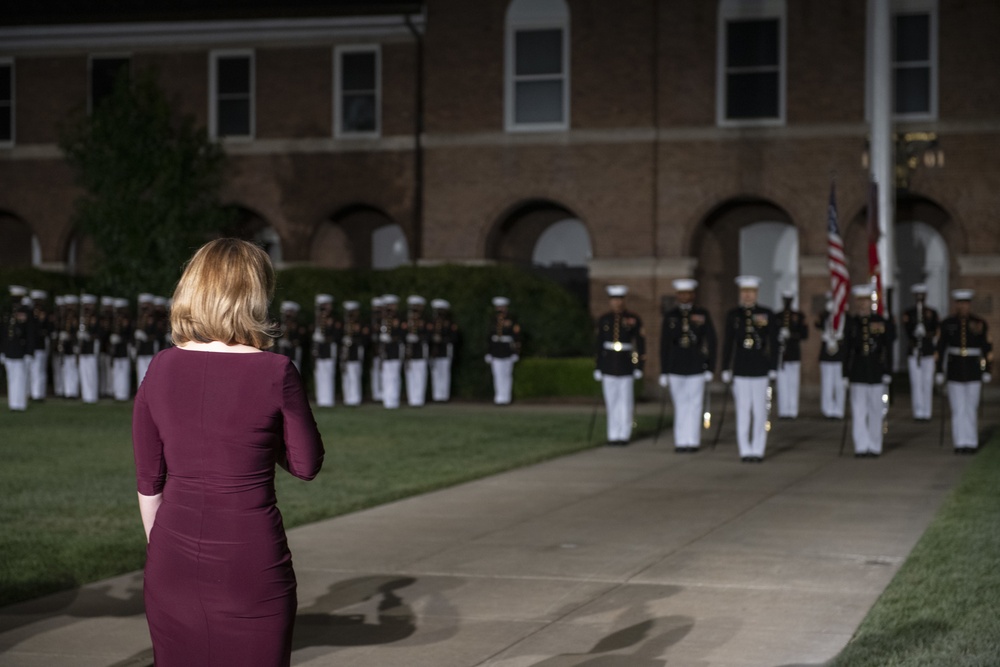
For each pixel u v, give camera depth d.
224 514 3.97
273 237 33.19
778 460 15.97
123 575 8.81
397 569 8.97
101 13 31.66
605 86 29.72
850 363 16.27
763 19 29.09
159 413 4.04
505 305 25.91
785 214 30.81
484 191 30.34
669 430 20.17
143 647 6.80
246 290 4.11
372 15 30.59
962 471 14.62
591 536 10.30
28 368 24.09
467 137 30.39
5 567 8.95
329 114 31.14
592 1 29.77
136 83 28.62
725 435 19.25
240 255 4.14
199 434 3.98
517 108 30.30
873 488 13.19
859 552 9.51
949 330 16.56
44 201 32.41
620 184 29.64
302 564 9.16
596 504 12.13
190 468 3.99
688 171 29.38
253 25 31.09
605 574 8.75
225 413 3.99
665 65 29.48
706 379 16.88
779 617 7.45
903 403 25.91
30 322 23.89
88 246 33.06
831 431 20.09
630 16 29.58
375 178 30.91
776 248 30.97
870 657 6.35
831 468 15.04
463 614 7.59
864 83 28.58
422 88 30.91
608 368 17.78
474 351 26.73
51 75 32.38
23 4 32.41
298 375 4.11
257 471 4.03
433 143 30.58
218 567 3.93
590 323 27.45
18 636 7.02
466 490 13.16
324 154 31.16
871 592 8.12
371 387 27.66
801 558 9.28
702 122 29.33
